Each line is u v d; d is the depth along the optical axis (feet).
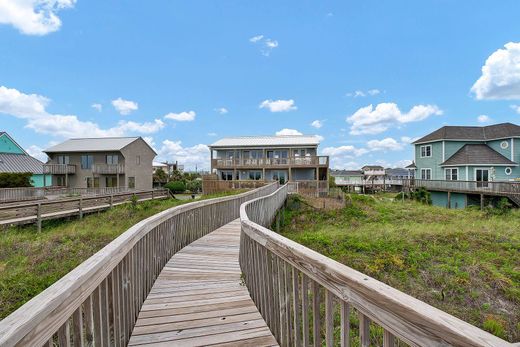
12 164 89.56
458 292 19.52
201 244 19.42
